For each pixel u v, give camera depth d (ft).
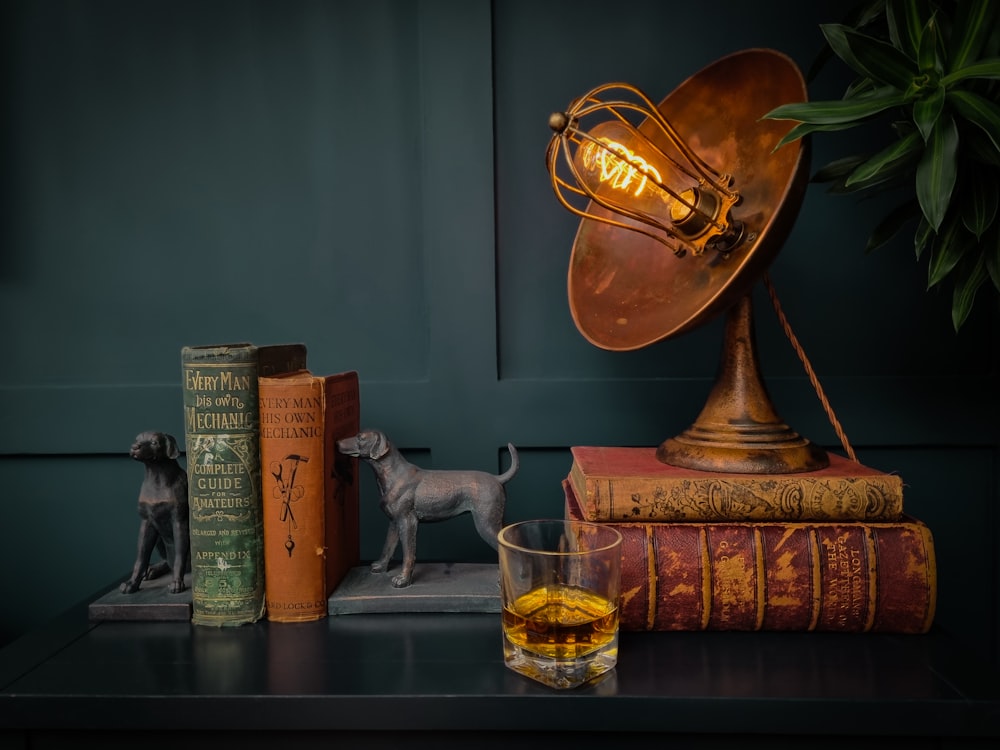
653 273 2.57
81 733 2.17
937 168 2.26
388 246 3.25
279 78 3.22
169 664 2.25
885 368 3.21
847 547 2.30
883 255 3.19
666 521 2.37
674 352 3.24
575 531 2.30
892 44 2.43
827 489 2.33
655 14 3.18
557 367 3.26
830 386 3.18
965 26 2.32
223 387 2.41
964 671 2.17
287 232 3.24
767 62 2.43
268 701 2.10
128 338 3.25
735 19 3.17
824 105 2.26
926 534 2.31
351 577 2.67
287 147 3.22
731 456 2.43
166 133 3.22
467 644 2.35
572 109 2.34
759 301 3.22
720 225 2.32
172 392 3.21
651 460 2.65
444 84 3.16
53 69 3.21
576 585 2.16
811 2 3.15
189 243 3.24
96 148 3.22
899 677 2.14
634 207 2.65
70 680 2.17
